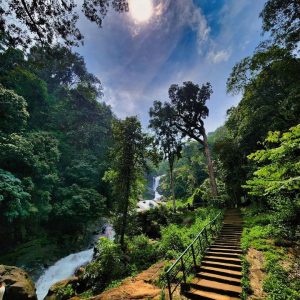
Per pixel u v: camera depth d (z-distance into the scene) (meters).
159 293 6.51
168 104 26.67
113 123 17.02
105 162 32.69
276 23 13.12
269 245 8.88
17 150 17.56
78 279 10.91
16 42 7.03
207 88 26.22
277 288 5.52
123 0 6.79
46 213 20.95
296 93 13.05
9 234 17.72
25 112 19.78
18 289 9.20
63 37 7.13
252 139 18.36
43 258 17.33
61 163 30.47
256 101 16.62
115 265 10.95
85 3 6.59
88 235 24.03
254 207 17.16
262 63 14.95
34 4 6.22
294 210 9.76
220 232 12.57
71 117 37.09
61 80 46.69
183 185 48.19
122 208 15.52
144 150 16.58
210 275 6.80
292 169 4.84
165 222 20.84
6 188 15.01
